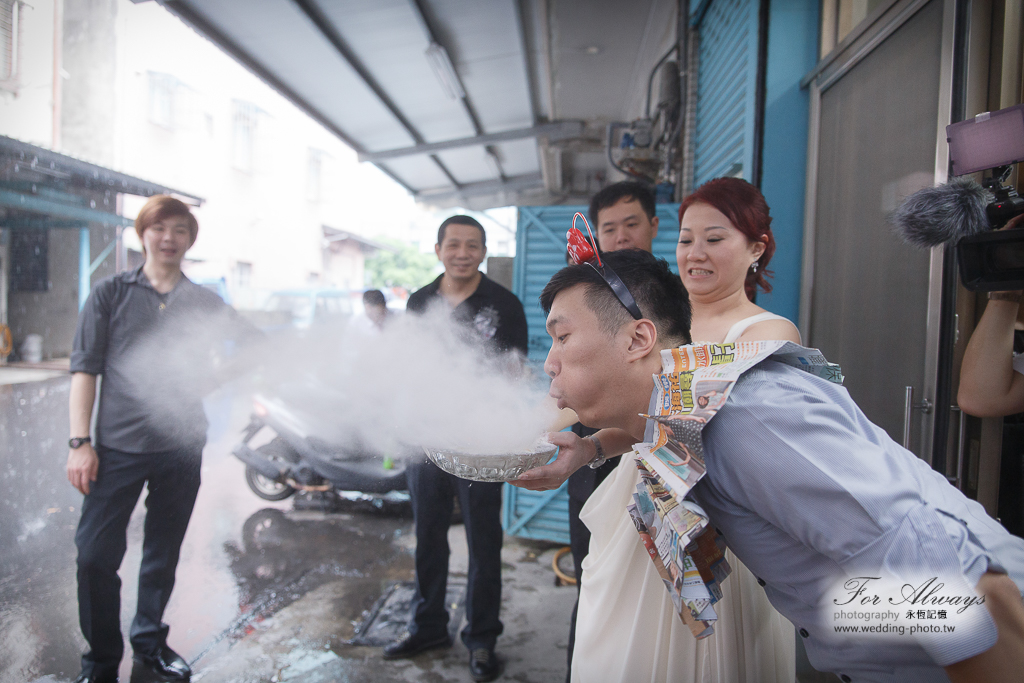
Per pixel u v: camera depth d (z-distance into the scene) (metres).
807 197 2.34
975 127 1.10
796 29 2.40
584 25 4.79
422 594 2.07
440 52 4.44
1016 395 1.22
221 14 3.87
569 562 2.92
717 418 0.71
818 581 0.71
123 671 1.93
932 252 1.46
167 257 1.91
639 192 1.87
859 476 0.63
